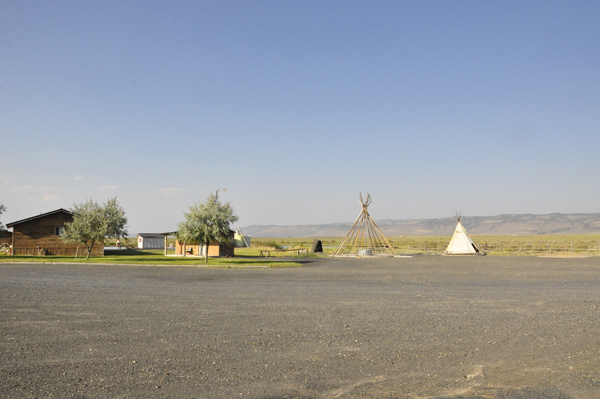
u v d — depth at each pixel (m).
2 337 8.76
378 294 15.28
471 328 9.64
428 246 71.38
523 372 6.70
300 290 16.47
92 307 12.38
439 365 7.01
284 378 6.37
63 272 24.47
